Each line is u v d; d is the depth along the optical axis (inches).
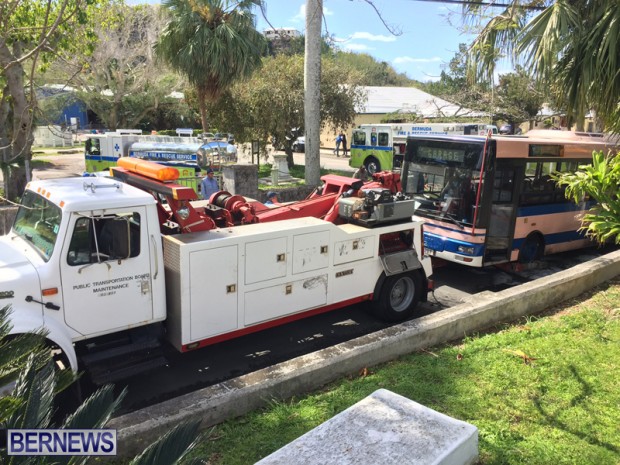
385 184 327.9
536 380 195.2
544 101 804.0
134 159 271.4
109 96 1391.5
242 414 173.3
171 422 156.4
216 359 248.2
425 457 119.6
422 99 1710.1
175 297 218.8
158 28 1264.8
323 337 276.4
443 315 240.1
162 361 217.5
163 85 1400.1
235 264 228.4
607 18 310.7
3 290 182.1
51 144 1519.4
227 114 919.0
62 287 193.5
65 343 191.5
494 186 363.3
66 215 192.5
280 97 893.2
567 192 333.1
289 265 247.4
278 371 187.3
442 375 199.0
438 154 375.6
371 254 281.3
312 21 567.5
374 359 209.0
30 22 402.6
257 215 274.8
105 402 108.8
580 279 299.6
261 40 794.2
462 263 358.0
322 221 263.1
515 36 348.8
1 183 711.7
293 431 162.6
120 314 208.1
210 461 149.6
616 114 329.7
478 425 165.2
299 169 975.0
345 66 1056.8
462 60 375.9
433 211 375.9
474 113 948.0
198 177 576.7
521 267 403.9
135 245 209.5
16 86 462.9
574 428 164.1
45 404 104.9
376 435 128.0
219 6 767.7
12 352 115.8
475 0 346.6
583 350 220.4
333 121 1010.1
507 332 242.5
